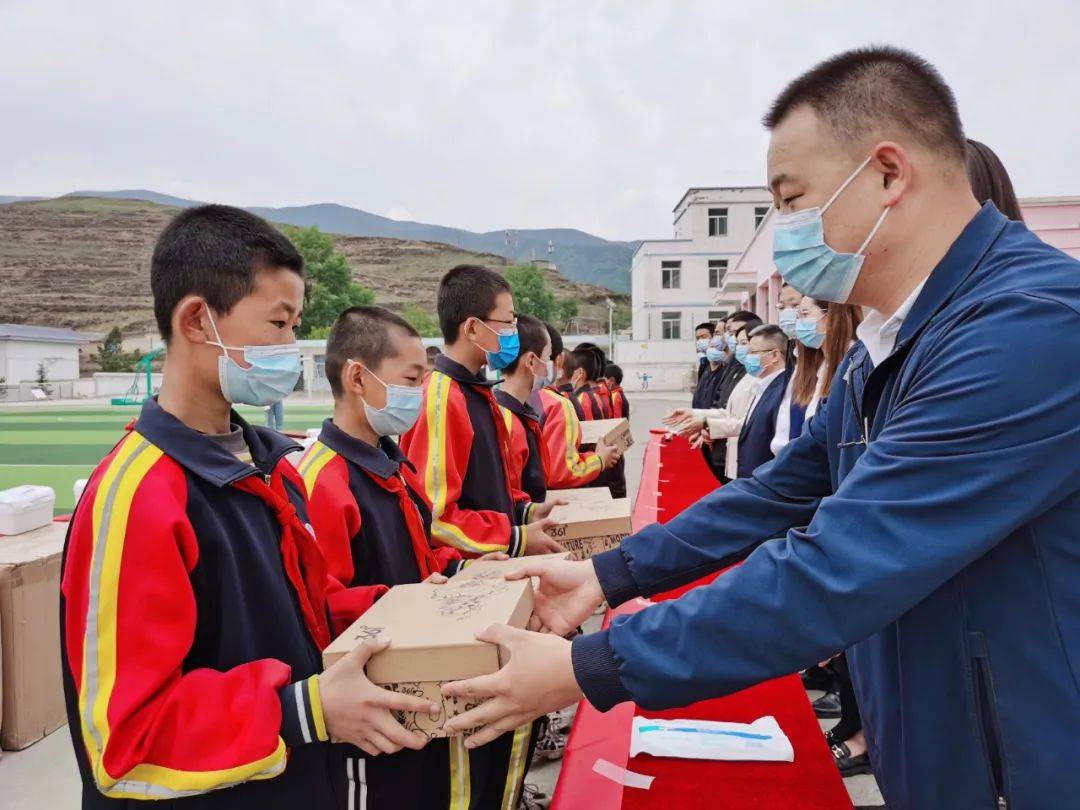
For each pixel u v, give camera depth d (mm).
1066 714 942
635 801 1257
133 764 1055
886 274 1129
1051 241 8047
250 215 1365
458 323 2705
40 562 3221
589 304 143750
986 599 985
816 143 1104
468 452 2510
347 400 2105
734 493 1510
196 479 1245
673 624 1043
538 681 1104
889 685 1111
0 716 3096
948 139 1076
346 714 1144
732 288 25031
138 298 110312
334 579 1743
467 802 1726
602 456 4215
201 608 1219
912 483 947
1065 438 892
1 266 117000
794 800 1254
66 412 28250
